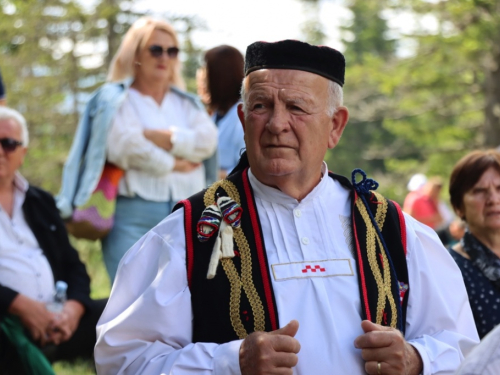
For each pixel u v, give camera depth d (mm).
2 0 16312
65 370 5895
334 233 3215
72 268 5402
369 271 3166
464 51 21906
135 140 5523
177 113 5867
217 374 2936
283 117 3078
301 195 3221
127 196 5629
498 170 4539
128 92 5715
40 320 4934
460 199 4598
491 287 4461
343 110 3258
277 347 2879
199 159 5828
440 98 23547
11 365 4746
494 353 2244
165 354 3059
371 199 3328
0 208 5137
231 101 6199
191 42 17594
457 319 3330
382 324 3121
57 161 16094
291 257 3137
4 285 4949
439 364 3090
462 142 23891
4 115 5188
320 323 3041
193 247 3145
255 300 3062
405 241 3283
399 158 34906
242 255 3127
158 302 3064
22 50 16359
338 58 3186
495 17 21562
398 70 23578
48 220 5336
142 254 3195
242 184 3271
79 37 16984
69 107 16969
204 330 3082
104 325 3137
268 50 3109
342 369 2988
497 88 22359
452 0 22109
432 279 3287
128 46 5785
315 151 3143
